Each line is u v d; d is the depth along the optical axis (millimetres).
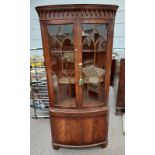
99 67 2322
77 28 2133
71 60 2260
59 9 2094
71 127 2408
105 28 2217
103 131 2480
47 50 2256
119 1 3961
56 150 2510
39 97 3445
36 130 2977
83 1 4070
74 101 2361
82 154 2436
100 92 2393
